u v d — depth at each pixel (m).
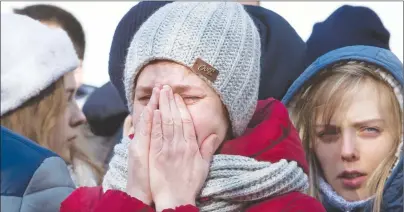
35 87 6.54
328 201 7.15
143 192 5.29
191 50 5.37
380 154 6.96
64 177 6.01
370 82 7.05
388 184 6.96
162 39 5.42
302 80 7.32
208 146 5.41
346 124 7.01
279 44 7.92
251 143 5.67
